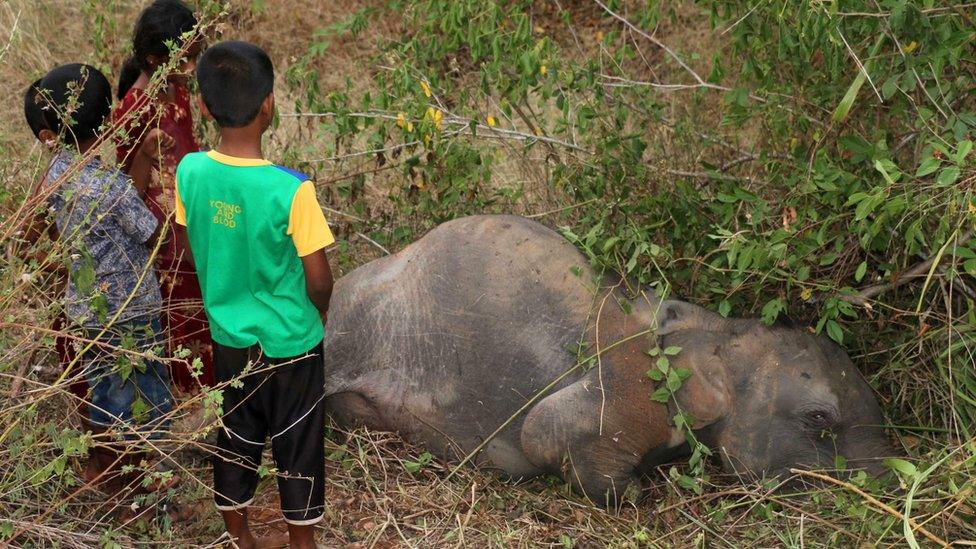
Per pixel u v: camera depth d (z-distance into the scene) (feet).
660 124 18.19
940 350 14.57
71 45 23.32
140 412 11.07
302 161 17.61
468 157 16.28
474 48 16.57
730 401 13.32
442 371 13.70
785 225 13.75
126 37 22.52
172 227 11.96
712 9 15.33
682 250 15.75
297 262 10.55
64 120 11.21
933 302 14.28
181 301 12.98
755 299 14.93
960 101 14.96
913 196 13.35
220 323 10.66
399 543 12.23
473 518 12.78
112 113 13.16
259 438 11.16
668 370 12.96
